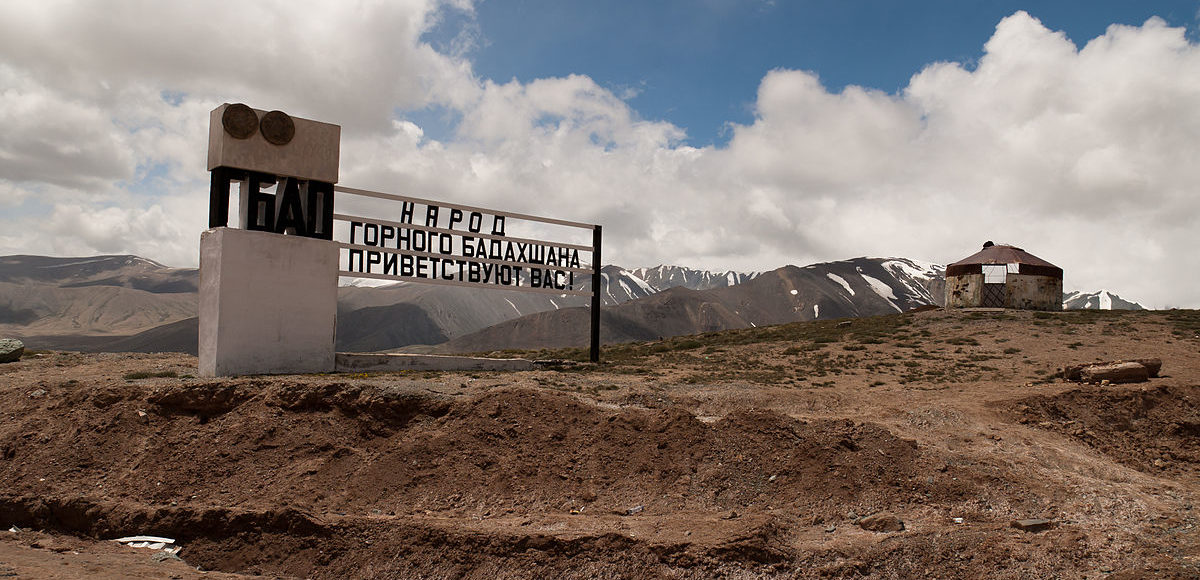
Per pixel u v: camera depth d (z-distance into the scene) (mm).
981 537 12992
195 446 16609
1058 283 44969
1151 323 35625
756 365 29766
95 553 13297
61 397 18359
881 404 21312
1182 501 15445
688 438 16344
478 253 26375
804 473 15367
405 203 24797
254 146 21266
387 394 17656
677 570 12172
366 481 15672
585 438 16641
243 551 13859
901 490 15078
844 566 12211
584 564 12484
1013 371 27109
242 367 20594
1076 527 13625
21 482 16000
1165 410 20625
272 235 21328
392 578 12891
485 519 14258
